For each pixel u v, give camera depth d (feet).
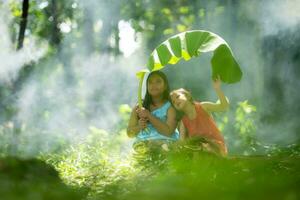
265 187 12.63
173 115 27.32
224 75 27.14
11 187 13.37
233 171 19.71
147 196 12.60
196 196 11.93
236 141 40.04
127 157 26.27
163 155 23.54
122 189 17.25
